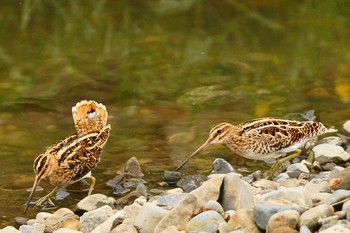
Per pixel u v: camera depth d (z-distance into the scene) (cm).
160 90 1645
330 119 1480
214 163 1302
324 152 1290
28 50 1831
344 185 1070
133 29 1931
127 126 1494
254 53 1811
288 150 1319
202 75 1712
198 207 1011
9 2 2045
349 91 1611
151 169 1320
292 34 1898
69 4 2055
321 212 926
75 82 1686
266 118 1359
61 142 1292
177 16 1994
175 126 1488
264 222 934
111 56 1806
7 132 1475
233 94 1619
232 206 1022
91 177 1284
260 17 1983
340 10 2012
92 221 1089
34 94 1638
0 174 1319
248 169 1320
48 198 1244
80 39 1884
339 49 1819
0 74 1722
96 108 1355
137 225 1020
